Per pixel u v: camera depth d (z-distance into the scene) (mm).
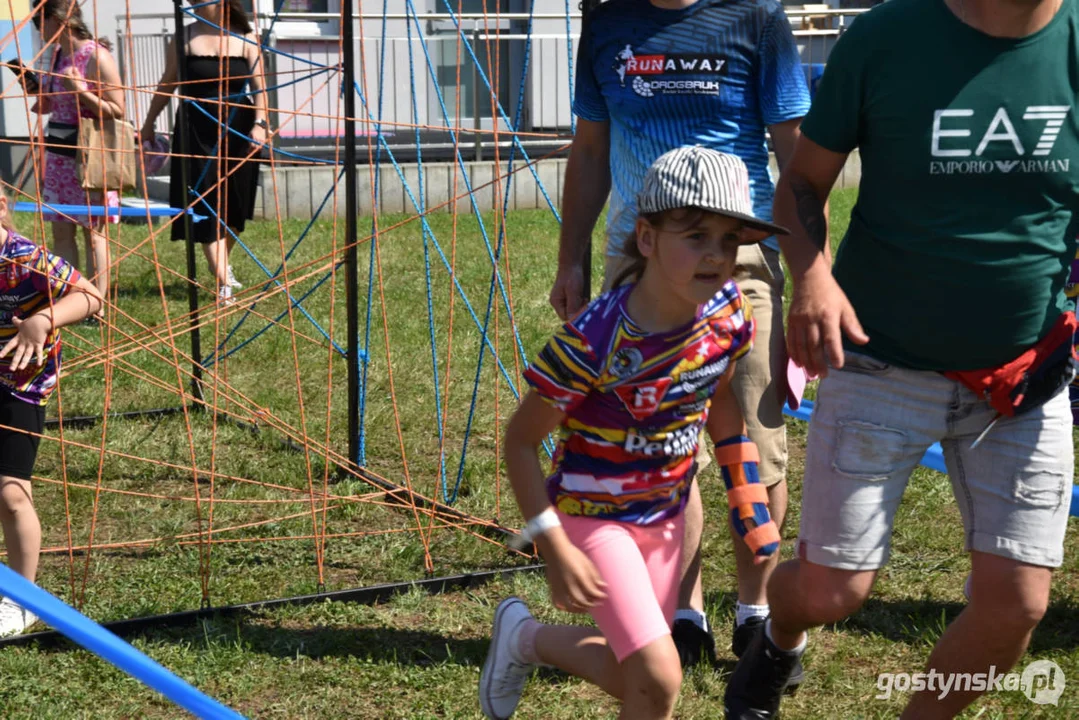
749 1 4344
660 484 3344
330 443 7391
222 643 4730
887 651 4707
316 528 5797
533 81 18406
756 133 4398
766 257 4441
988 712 4160
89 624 1997
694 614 4539
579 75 4617
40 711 4191
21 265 4797
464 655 4668
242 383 8703
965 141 3262
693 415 3309
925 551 5750
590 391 3213
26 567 4918
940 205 3336
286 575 5449
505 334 10102
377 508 6309
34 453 4918
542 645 3676
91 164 9469
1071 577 5371
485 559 5645
